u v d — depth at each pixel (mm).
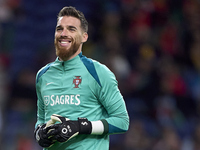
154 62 38844
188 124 36250
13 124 33375
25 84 35438
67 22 13812
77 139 13453
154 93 36156
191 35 44750
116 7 43625
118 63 37375
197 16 46625
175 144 33594
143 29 42094
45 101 13945
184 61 42531
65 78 13703
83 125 12969
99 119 13820
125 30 42062
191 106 38188
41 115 14844
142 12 43812
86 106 13523
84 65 13758
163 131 33781
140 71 37438
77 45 13828
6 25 42406
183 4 46469
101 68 13750
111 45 39281
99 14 43219
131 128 32875
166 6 45625
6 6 43312
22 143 32219
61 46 13719
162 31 43281
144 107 35094
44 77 14109
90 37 40812
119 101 13805
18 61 39781
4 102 35562
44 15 42562
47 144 13047
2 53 40844
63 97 13555
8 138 32562
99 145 13742
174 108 36594
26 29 42062
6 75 38219
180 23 45094
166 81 37625
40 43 41031
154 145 32688
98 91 13617
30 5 43438
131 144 32219
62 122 12797
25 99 34969
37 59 39500
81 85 13523
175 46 42969
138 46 40094
